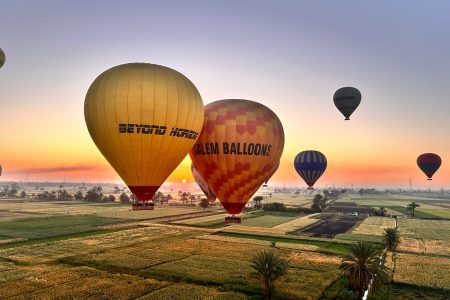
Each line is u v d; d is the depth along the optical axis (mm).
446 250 60250
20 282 36781
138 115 34219
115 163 36375
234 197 41750
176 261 47250
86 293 33906
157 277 40125
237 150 39594
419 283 38969
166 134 35312
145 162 35812
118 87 34281
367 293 34625
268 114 41906
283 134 43312
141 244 60062
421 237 74312
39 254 50500
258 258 35281
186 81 37125
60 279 38031
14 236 67438
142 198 37062
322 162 75625
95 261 45844
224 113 40219
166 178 38125
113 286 36188
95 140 36562
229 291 35625
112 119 34375
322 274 41781
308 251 56438
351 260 36219
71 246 57188
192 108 36562
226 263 46375
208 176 41812
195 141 38562
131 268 42844
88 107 35625
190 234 72688
